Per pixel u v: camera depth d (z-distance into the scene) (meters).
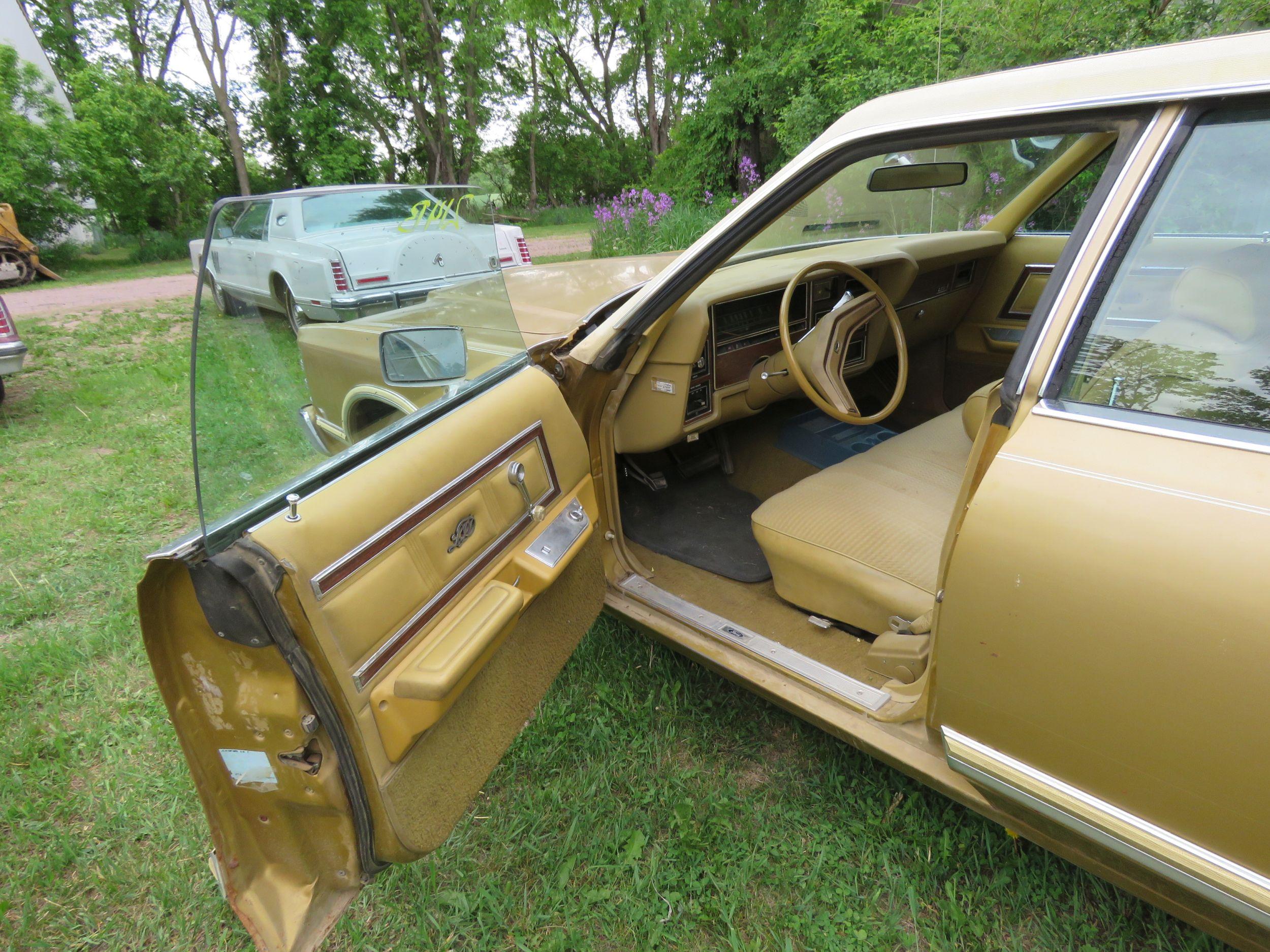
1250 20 5.19
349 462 1.30
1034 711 1.21
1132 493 1.07
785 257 2.93
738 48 14.98
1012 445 1.21
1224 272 1.10
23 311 11.29
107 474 4.38
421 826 1.35
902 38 8.46
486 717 1.55
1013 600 1.17
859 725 1.64
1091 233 1.19
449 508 1.44
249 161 29.78
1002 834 1.78
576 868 1.84
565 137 33.75
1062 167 2.79
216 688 1.15
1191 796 1.07
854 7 9.95
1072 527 1.11
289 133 28.97
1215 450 1.05
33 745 2.29
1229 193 1.09
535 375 1.81
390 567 1.28
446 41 29.03
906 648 1.69
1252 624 0.95
